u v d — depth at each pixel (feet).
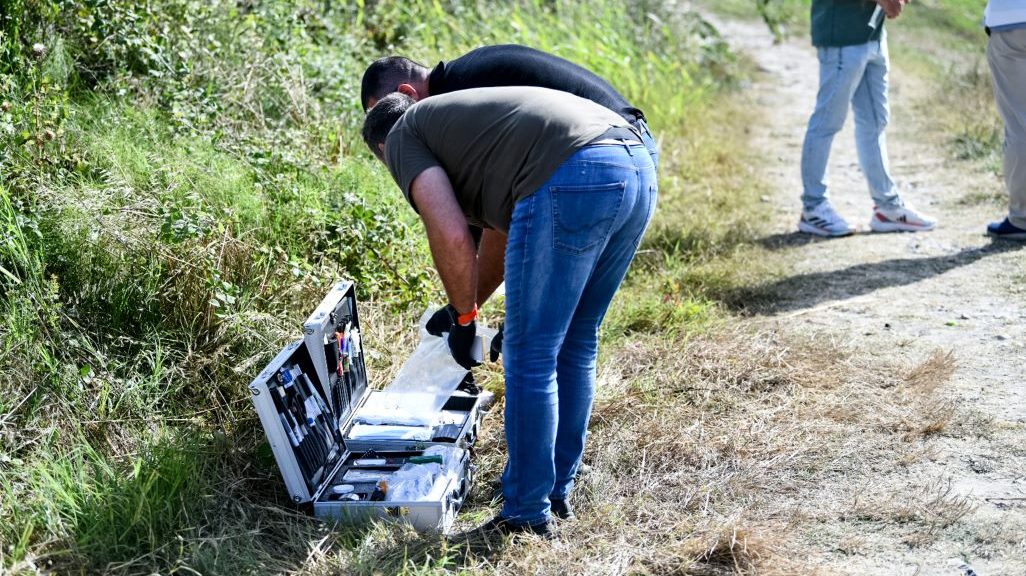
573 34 28.50
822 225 19.38
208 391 11.05
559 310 8.53
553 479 9.07
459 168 8.66
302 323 12.25
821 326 14.62
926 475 10.27
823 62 18.71
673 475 10.40
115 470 9.64
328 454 10.07
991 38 16.96
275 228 13.46
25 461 9.53
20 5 14.16
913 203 21.61
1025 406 11.73
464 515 9.86
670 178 22.53
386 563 8.70
